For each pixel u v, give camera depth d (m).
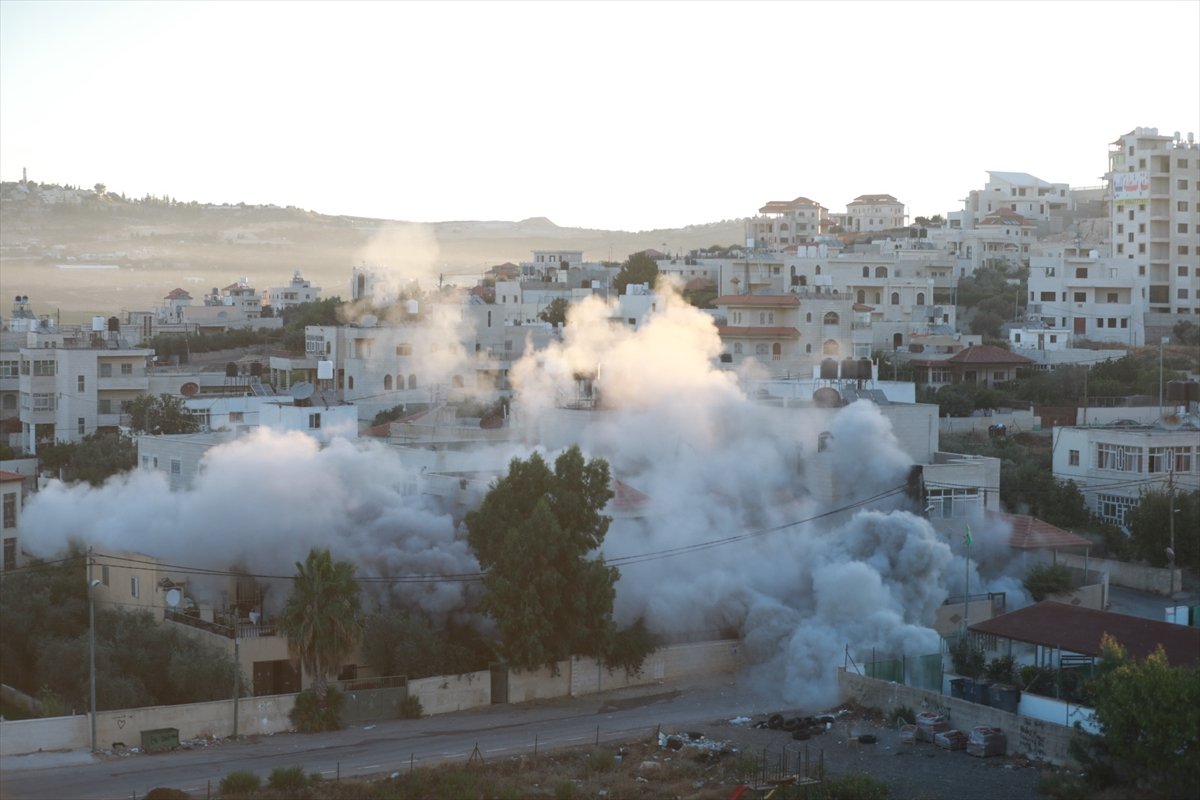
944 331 162.50
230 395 124.94
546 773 51.56
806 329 144.75
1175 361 149.62
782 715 59.81
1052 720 54.28
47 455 105.06
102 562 71.25
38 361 127.62
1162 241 196.25
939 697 57.19
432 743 55.62
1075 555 85.06
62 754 53.25
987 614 72.69
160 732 54.28
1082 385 132.00
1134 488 91.25
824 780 49.72
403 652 62.03
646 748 54.62
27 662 66.88
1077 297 176.38
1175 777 45.84
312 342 145.00
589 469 64.69
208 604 68.50
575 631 63.00
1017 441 115.94
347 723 58.88
